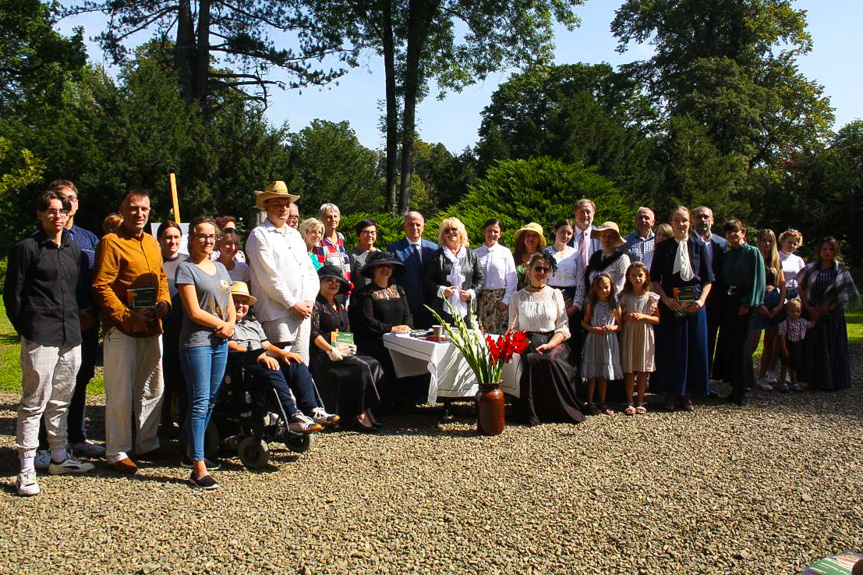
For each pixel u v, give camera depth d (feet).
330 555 11.76
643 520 13.38
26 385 14.87
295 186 75.87
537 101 130.72
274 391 16.57
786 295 27.68
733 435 19.69
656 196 89.15
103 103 70.59
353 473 16.20
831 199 83.30
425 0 85.20
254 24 83.56
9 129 83.46
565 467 16.67
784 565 11.53
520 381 21.38
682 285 22.76
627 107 124.36
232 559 11.62
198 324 15.35
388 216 54.60
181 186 69.26
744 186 101.71
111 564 11.46
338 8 83.92
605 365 22.22
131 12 80.43
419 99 89.66
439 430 20.52
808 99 121.29
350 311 23.26
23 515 13.55
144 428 17.26
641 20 130.41
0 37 90.84
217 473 16.30
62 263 15.30
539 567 11.39
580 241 25.80
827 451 18.08
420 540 12.39
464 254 24.50
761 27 121.90
